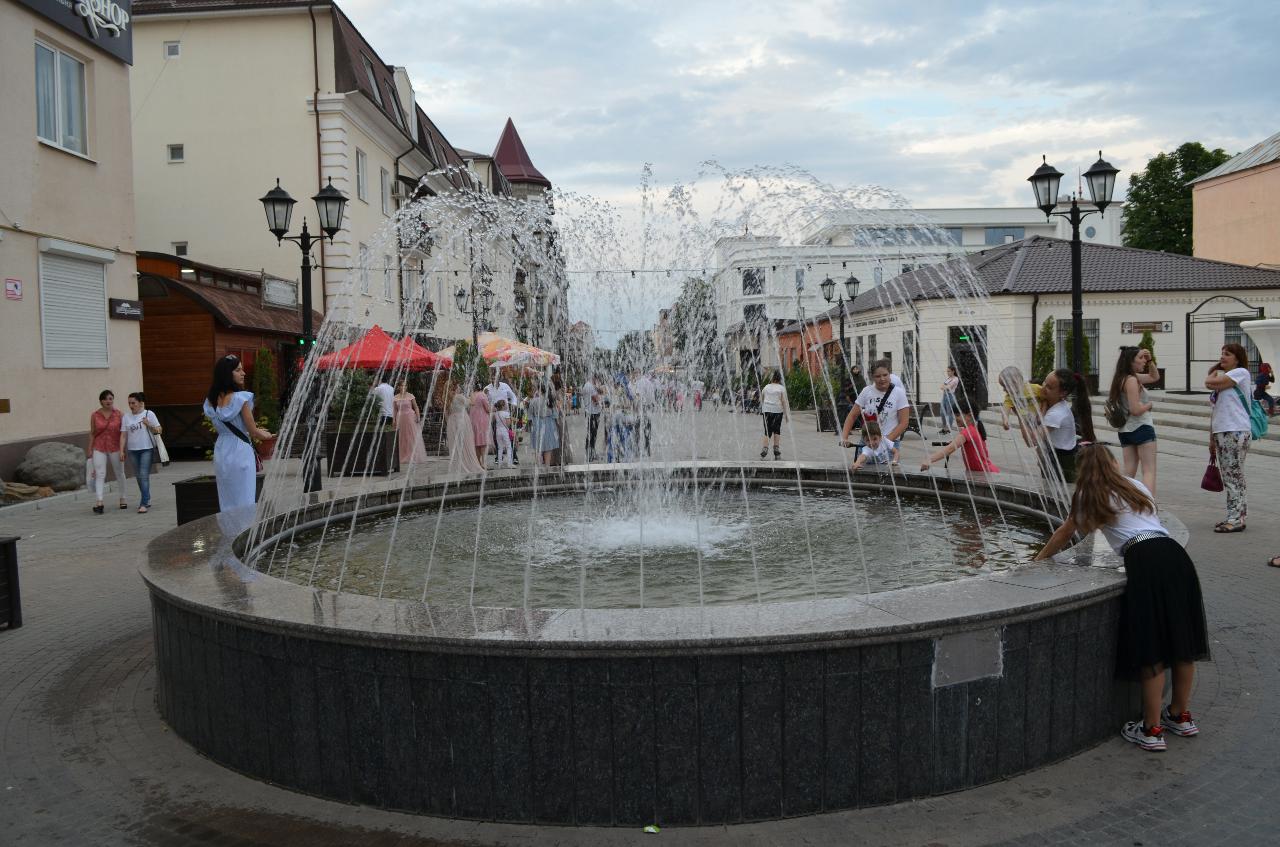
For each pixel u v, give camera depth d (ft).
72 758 13.92
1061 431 25.21
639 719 11.02
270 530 22.56
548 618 11.91
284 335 77.66
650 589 18.44
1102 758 12.92
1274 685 15.78
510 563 21.13
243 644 12.82
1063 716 12.78
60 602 24.43
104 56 53.21
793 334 123.85
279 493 28.07
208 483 31.48
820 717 11.23
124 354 54.90
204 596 13.57
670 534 24.41
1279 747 13.26
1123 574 13.60
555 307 50.34
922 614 11.62
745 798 11.16
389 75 101.35
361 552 22.56
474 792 11.42
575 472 32.12
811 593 17.88
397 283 93.71
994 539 22.56
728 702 11.03
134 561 29.94
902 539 22.81
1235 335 93.86
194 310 66.28
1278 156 106.63
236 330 69.97
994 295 93.30
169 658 14.62
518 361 57.82
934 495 28.68
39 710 16.12
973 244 190.08
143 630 21.47
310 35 84.02
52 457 45.50
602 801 11.14
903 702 11.50
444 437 65.10
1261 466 46.65
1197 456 53.42
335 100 83.30
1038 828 11.02
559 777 11.18
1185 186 134.21
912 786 11.65
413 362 59.47
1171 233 151.12
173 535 19.16
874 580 18.72
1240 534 28.50
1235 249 115.14
